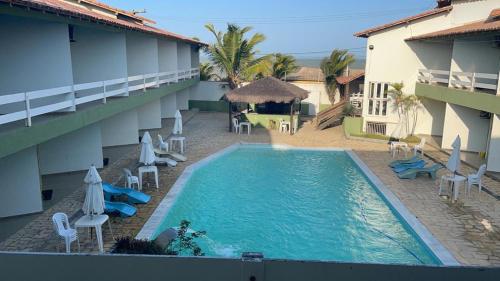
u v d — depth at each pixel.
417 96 24.28
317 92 33.41
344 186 16.12
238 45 33.25
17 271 2.26
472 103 17.28
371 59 24.80
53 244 9.99
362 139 23.83
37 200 11.94
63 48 13.12
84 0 21.56
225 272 2.18
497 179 15.66
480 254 9.75
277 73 34.00
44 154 15.74
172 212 13.04
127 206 11.86
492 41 18.50
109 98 17.59
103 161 17.14
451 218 11.99
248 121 27.50
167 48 27.30
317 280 2.18
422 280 2.15
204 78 38.00
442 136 22.78
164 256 2.21
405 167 17.23
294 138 24.38
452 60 20.00
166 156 18.59
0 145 9.30
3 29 12.73
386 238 11.45
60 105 12.20
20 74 13.02
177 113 19.83
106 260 2.23
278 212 13.41
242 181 16.67
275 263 2.15
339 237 11.58
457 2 22.81
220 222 12.55
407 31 23.95
